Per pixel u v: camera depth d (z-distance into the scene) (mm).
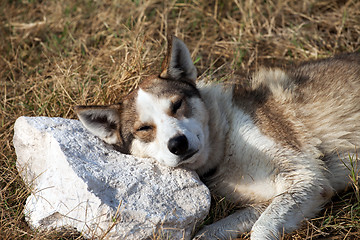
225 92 5801
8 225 5027
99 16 8945
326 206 5301
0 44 8469
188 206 4762
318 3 8766
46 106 6758
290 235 4914
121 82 6926
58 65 7551
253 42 8398
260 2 8906
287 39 8344
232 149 5395
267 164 5164
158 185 4844
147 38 8125
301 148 5180
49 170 5004
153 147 5141
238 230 5012
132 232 4395
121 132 5391
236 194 5453
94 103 6828
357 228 5004
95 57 8078
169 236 4496
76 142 5105
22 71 7871
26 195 5348
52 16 9133
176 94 5234
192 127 5090
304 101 5504
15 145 5539
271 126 5277
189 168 5344
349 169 5223
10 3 9430
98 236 4418
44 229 4785
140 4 8969
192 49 8375
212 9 9117
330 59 6094
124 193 4629
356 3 8562
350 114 5496
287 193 4984
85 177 4590
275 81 5797
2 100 7289
